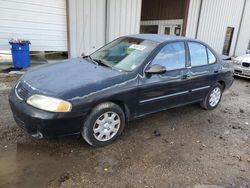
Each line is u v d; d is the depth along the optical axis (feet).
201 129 14.28
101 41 30.91
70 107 9.67
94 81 10.66
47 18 26.91
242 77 30.35
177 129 13.93
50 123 9.44
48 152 10.52
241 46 55.52
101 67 12.37
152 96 12.75
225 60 18.08
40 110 9.47
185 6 39.55
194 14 41.11
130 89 11.52
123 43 14.43
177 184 9.27
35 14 26.16
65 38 28.60
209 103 17.26
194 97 15.81
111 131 11.48
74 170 9.51
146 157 10.81
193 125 14.71
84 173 9.39
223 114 17.15
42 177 8.98
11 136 11.42
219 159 11.25
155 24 50.70
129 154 10.92
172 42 13.85
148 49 12.94
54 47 28.30
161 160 10.70
